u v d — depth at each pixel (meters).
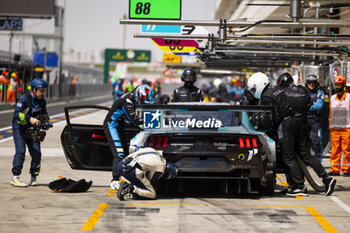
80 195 16.97
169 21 21.06
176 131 16.33
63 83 103.12
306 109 17.67
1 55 74.38
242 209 14.90
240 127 16.53
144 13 22.66
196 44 33.50
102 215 13.91
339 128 23.30
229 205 15.49
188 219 13.53
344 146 23.30
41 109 18.80
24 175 21.28
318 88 26.73
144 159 15.74
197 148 15.86
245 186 16.47
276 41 22.09
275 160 16.53
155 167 15.81
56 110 71.12
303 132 17.58
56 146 32.50
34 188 18.28
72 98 108.62
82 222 13.12
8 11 92.44
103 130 17.95
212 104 16.69
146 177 16.03
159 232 12.18
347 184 20.58
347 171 23.42
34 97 18.56
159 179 16.56
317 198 17.12
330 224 13.19
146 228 12.53
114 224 12.91
